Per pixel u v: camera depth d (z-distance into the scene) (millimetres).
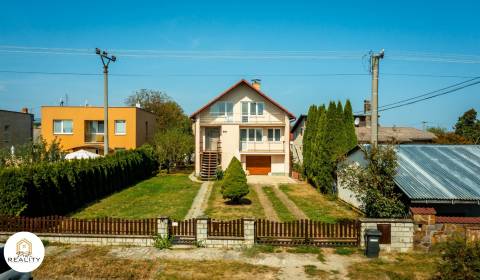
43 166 17078
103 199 22500
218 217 17703
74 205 19422
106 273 10352
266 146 35250
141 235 12898
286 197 23766
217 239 12719
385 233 12438
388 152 13297
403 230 12430
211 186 27984
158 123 62219
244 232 12688
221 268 10852
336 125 24609
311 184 29203
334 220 17203
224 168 34375
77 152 30047
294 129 48375
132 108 36531
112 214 18219
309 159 29469
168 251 12320
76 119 36062
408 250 12398
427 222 12438
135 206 20250
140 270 10602
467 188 13664
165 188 27016
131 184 29094
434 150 17656
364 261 11500
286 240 12781
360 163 18906
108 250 12367
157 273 10445
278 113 35219
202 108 34031
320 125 26125
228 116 35031
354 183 13703
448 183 14031
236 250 12430
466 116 56281
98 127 36969
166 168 39656
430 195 13008
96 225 13133
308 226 13148
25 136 42625
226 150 34594
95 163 22828
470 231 12180
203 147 35250
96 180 22594
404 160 16203
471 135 53094
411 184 13789
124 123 36594
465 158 16750
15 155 23812
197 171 34281
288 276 10312
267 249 12375
